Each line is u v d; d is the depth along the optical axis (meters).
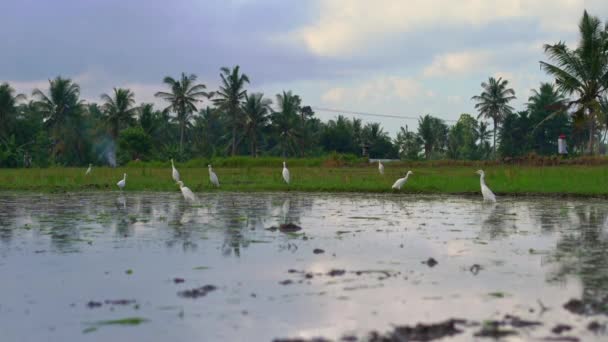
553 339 7.32
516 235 14.99
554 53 46.84
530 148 94.25
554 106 51.41
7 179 40.09
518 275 10.56
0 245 14.08
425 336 7.51
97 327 8.08
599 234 15.13
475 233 15.35
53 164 79.12
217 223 17.64
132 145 84.44
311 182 34.31
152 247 13.63
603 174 32.66
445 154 106.38
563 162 48.94
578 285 9.86
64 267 11.59
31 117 87.94
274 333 7.75
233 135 90.75
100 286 10.12
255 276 10.65
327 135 107.31
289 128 94.25
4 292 9.84
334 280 10.30
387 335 7.55
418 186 30.52
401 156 107.12
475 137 111.56
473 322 8.02
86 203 24.98
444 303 8.91
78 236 15.34
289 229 16.05
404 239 14.43
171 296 9.46
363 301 9.03
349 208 22.08
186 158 85.88
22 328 8.09
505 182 30.70
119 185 33.06
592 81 46.38
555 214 19.56
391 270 11.00
